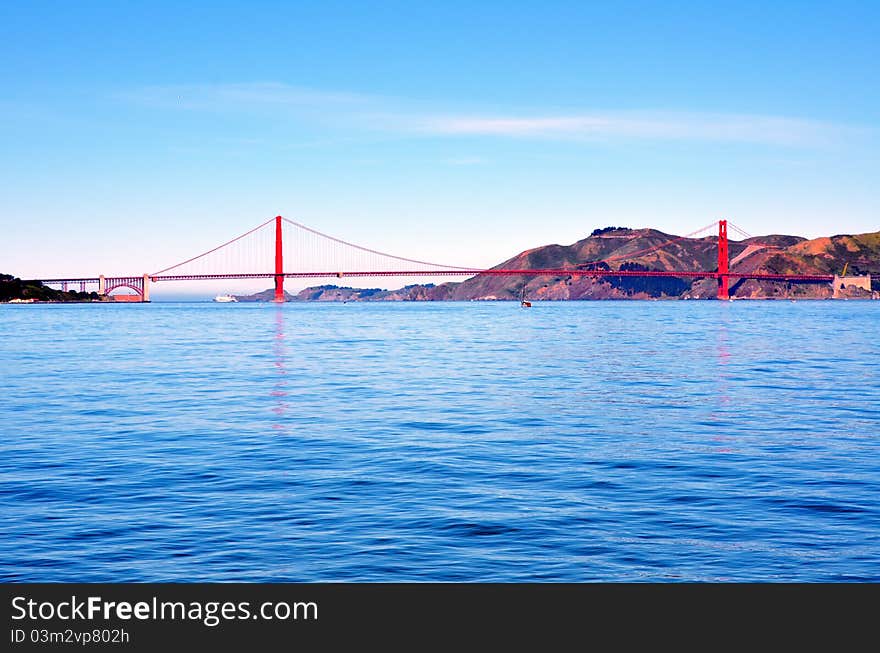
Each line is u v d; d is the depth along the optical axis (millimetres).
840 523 17375
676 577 14570
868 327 122625
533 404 36281
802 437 27703
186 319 179500
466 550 15867
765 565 15055
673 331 110688
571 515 18031
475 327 130125
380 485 20844
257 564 15195
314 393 40656
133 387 43500
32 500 19391
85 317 195250
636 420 31562
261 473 22234
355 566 15109
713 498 19438
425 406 35750
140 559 15438
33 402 37312
